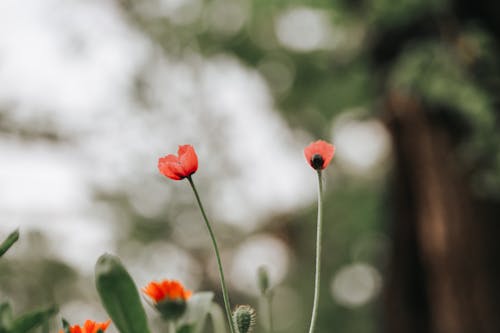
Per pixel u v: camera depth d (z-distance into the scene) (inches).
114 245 545.3
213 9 386.9
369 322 510.0
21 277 317.1
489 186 201.0
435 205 213.8
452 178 210.4
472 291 199.2
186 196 538.6
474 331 196.5
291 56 392.8
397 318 223.6
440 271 208.2
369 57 267.0
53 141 401.4
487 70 201.5
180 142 464.1
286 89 422.9
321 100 411.2
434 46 213.5
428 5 217.9
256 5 358.9
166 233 553.0
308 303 560.7
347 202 509.7
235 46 400.5
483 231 200.2
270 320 46.1
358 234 512.7
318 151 40.6
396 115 234.8
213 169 516.1
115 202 510.6
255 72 416.2
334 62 350.9
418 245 221.8
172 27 400.2
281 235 567.8
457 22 209.2
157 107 433.4
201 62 414.0
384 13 235.1
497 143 196.7
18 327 34.2
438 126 219.3
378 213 431.2
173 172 40.3
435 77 207.3
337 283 566.9
